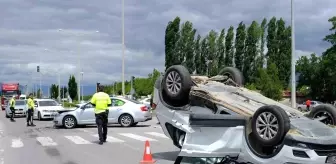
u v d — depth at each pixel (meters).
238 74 11.20
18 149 14.43
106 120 15.77
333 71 69.50
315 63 88.44
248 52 67.88
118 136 17.98
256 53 68.19
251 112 8.80
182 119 10.05
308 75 89.19
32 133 20.25
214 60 67.19
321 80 83.19
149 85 79.50
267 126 8.16
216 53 67.75
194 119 9.26
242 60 68.06
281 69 68.00
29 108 25.66
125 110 23.00
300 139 7.84
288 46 68.19
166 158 11.97
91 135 18.73
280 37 68.25
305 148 7.79
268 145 8.12
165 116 10.49
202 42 66.94
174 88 10.16
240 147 8.73
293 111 9.34
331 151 7.96
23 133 20.38
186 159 9.60
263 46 69.19
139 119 23.05
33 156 12.79
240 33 67.69
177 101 10.30
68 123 22.86
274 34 68.50
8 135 19.47
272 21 68.88
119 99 23.38
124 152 13.29
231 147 8.81
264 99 9.80
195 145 9.22
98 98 15.58
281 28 68.31
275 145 8.09
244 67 68.12
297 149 7.84
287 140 7.96
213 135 9.05
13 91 70.06
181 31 65.25
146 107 23.50
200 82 10.70
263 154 8.42
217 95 9.59
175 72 10.15
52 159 12.16
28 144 15.79
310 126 8.26
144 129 21.50
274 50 68.62
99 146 14.82
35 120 31.53
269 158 8.23
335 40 66.56
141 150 13.71
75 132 20.38
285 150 7.97
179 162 9.52
